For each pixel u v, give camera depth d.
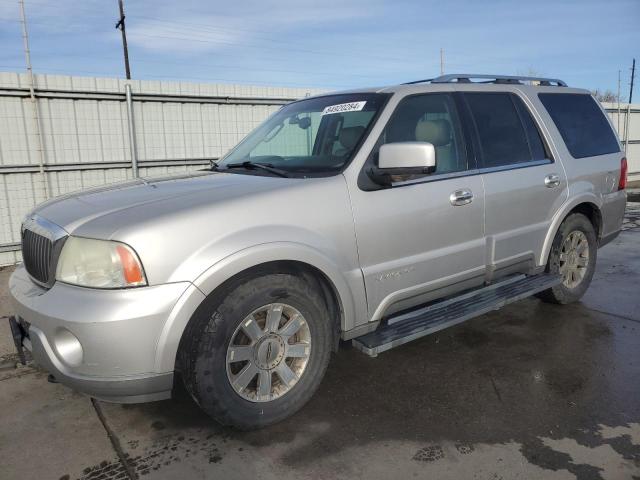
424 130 3.63
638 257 7.14
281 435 2.97
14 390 3.61
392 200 3.33
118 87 8.94
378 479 2.58
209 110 10.01
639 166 19.77
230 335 2.77
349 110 3.68
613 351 4.02
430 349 4.10
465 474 2.60
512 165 4.14
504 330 4.46
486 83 4.31
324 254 3.02
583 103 5.09
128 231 2.55
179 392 3.50
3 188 8.12
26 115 8.16
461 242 3.75
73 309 2.53
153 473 2.67
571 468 2.62
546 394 3.38
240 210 2.80
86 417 3.23
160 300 2.54
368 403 3.30
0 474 2.69
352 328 3.24
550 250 4.55
